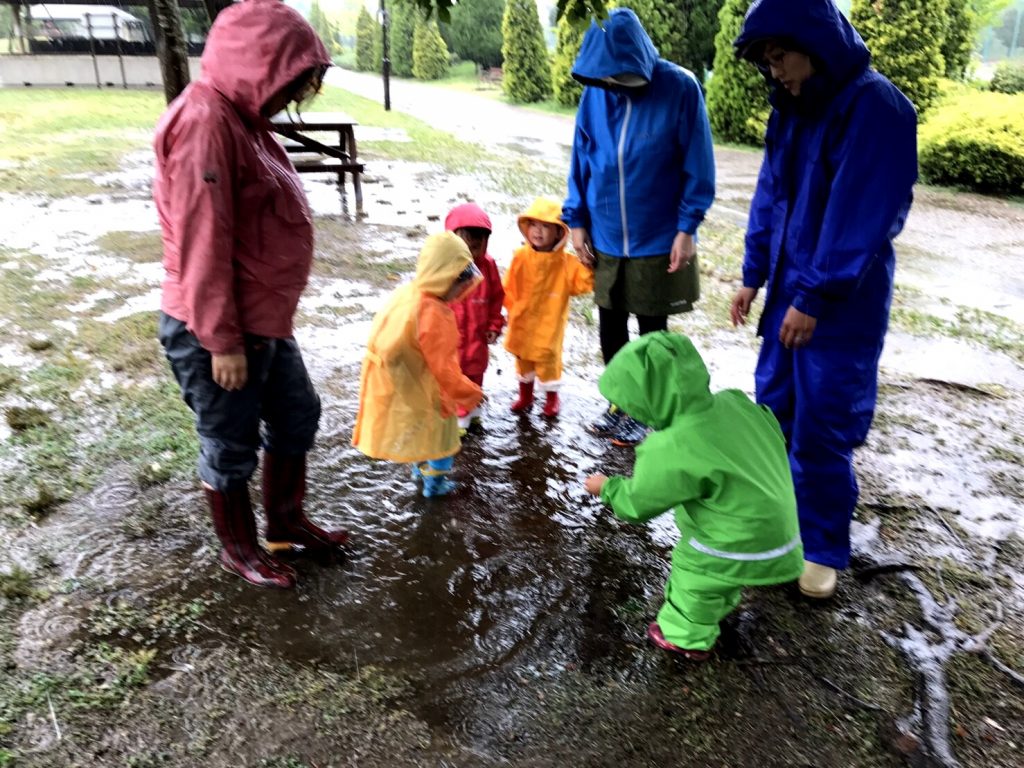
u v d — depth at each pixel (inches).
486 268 158.2
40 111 671.1
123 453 152.0
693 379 99.4
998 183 490.3
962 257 350.0
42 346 196.4
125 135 555.2
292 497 122.3
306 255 104.7
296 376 114.3
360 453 158.6
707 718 98.6
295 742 92.5
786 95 109.7
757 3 101.3
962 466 164.4
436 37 1387.8
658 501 99.7
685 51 755.4
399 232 331.3
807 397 114.1
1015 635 115.0
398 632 110.9
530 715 97.9
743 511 97.7
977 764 93.7
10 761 88.0
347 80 1349.7
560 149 602.9
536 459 160.2
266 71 90.5
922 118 567.2
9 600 112.6
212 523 132.1
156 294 240.8
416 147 562.3
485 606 117.0
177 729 93.5
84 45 951.6
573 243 163.9
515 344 171.9
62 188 384.5
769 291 119.2
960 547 136.2
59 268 263.0
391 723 95.7
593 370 205.3
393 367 124.7
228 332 96.1
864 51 102.3
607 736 95.3
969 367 218.8
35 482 140.7
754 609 118.7
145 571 120.3
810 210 108.7
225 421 106.6
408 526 135.9
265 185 96.7
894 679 105.8
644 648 110.0
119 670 101.1
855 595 122.6
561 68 928.3
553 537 134.8
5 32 1272.1
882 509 146.7
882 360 222.1
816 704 101.3
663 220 154.9
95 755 89.6
